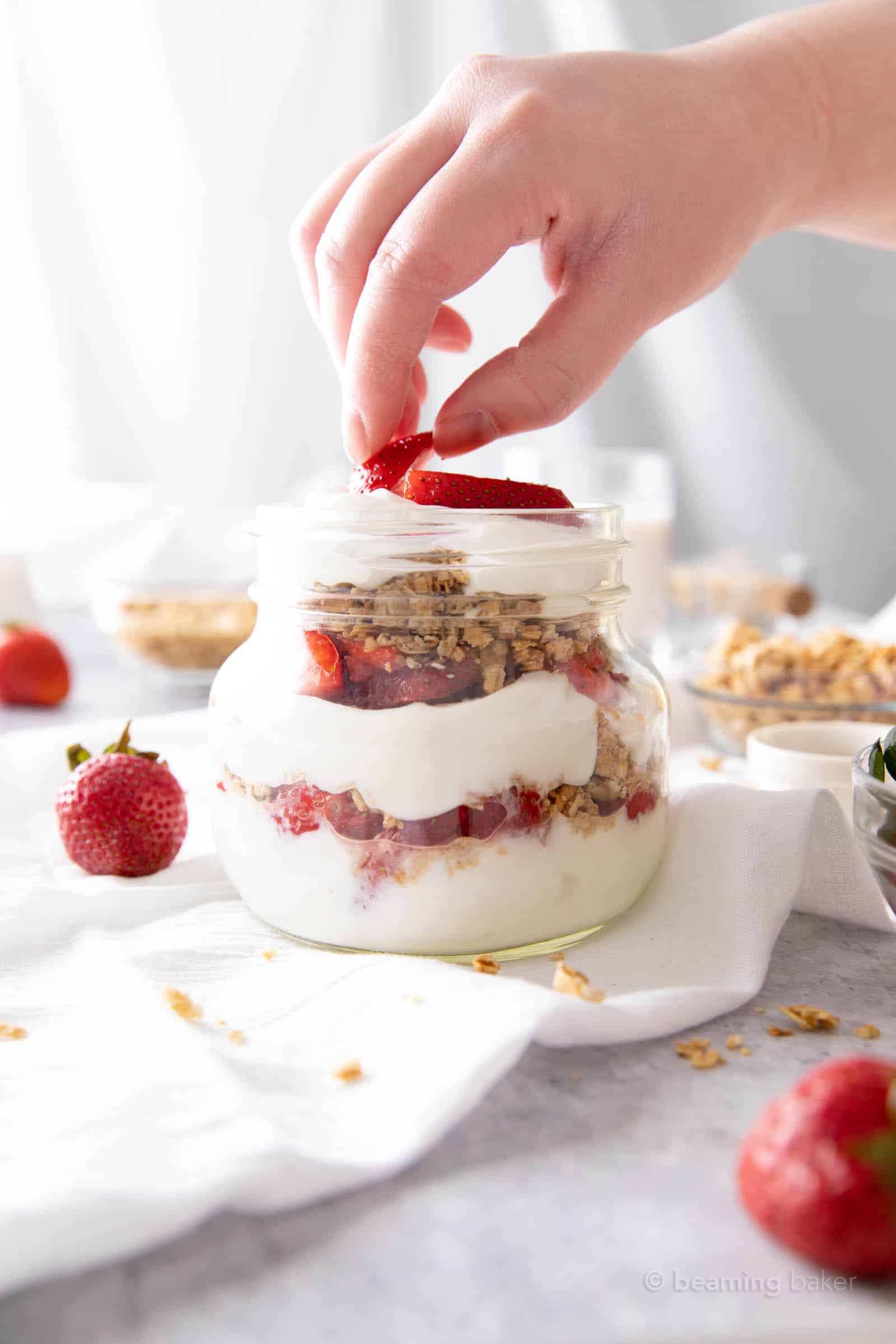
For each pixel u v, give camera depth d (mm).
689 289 413
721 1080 314
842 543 1213
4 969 361
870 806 361
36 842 449
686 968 354
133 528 1146
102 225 1299
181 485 1357
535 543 355
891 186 472
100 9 1246
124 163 1284
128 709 680
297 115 1265
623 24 1146
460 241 374
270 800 363
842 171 457
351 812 354
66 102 1268
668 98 405
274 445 1349
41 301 1313
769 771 442
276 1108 296
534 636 356
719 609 808
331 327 410
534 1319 255
